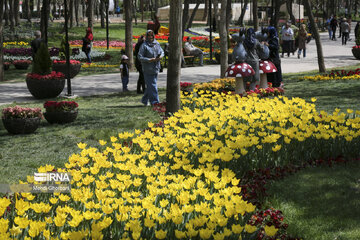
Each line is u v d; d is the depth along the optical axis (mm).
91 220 3918
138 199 4109
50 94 15172
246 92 11625
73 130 9867
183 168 5328
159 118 10734
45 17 20672
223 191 4262
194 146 6219
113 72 23078
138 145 7137
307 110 8555
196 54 25141
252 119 7762
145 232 3717
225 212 3793
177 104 9906
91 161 6180
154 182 4613
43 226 3471
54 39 41812
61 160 7465
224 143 7316
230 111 8328
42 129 10156
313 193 5500
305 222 4703
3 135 9758
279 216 4570
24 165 7254
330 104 11203
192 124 7676
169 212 4027
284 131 6512
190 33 52469
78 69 20781
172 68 9750
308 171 6320
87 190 4301
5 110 9797
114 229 3828
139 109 12062
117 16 90000
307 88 14445
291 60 25125
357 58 24094
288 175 6180
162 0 113250
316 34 18375
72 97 15141
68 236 3418
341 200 5246
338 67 20641
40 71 15445
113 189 4832
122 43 41000
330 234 4398
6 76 22250
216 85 12891
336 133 6758
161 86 17125
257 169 6184
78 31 48938
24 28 49781
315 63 23172
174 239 3691
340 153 6840
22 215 3986
